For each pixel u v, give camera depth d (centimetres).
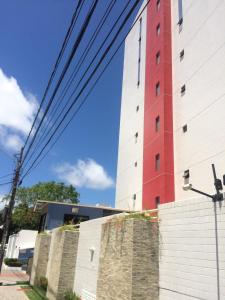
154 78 2519
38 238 2338
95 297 1272
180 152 2067
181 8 2398
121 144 3073
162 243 923
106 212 2811
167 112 2241
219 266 712
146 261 915
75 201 5372
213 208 758
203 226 779
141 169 2520
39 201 2759
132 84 3038
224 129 1670
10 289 2059
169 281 865
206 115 1855
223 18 1841
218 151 1694
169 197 2038
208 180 1738
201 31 2061
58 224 2670
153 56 2617
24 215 5156
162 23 2530
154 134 2355
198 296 756
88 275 1417
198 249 782
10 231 5650
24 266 3534
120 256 996
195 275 777
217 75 1809
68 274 1602
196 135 1923
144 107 2650
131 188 2669
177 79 2267
